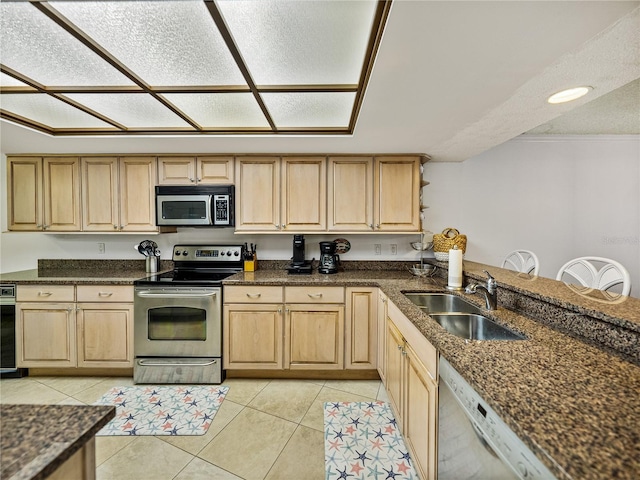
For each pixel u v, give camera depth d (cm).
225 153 275
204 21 115
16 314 251
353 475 157
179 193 273
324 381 255
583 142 315
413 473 158
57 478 62
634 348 103
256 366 253
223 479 154
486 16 97
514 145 315
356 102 173
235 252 302
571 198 316
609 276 181
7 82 161
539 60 122
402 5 93
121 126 215
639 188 316
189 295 247
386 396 231
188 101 182
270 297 252
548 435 63
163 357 250
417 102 164
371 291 252
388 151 268
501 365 96
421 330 133
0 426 65
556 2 91
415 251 313
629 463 55
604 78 137
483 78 137
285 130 221
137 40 126
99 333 252
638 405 74
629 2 90
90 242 312
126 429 192
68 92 168
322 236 313
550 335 125
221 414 208
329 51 134
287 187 278
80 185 277
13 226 277
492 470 82
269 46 130
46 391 236
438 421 120
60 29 119
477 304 175
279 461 166
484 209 315
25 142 241
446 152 271
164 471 159
